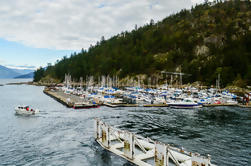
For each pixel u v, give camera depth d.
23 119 48.75
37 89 168.50
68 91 115.94
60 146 29.77
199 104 71.62
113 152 26.41
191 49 182.75
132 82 180.62
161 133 36.28
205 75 144.62
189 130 38.38
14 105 74.75
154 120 47.72
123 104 72.94
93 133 36.28
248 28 172.12
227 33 175.00
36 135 35.31
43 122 45.31
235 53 139.00
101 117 51.09
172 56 179.75
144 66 188.38
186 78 153.88
